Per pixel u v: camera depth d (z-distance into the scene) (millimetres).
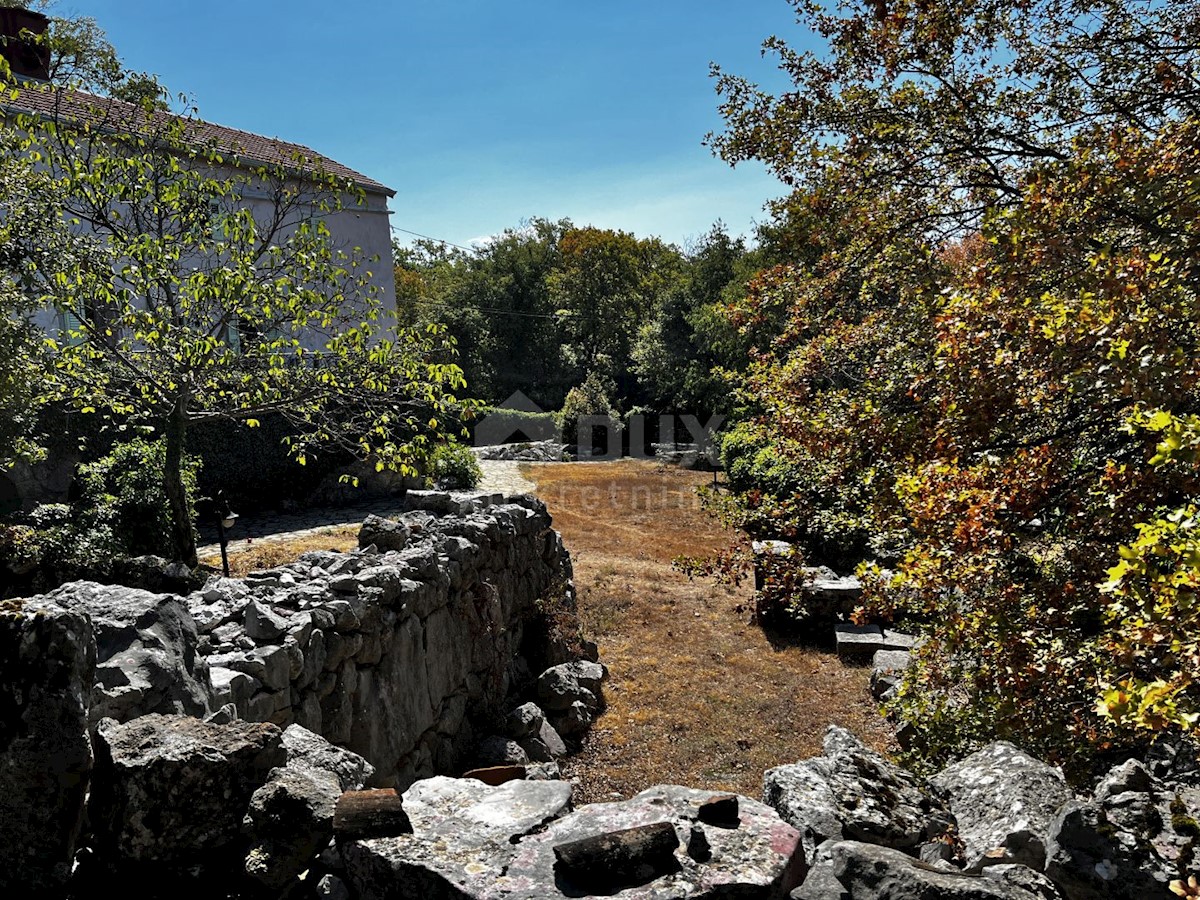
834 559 13008
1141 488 4938
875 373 7801
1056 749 5168
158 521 11828
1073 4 8844
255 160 17359
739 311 11734
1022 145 9156
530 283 52625
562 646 10766
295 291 9992
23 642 2584
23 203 9398
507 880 2193
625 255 56375
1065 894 2783
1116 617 4664
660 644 11930
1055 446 5734
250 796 2699
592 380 40812
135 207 9922
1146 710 3141
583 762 8484
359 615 6199
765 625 12672
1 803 2525
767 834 2432
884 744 8758
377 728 6363
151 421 16625
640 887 2152
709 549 18047
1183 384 4258
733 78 10234
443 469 21859
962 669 6219
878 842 3695
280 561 13625
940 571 5496
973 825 3705
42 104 14602
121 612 4129
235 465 18297
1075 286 5543
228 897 2561
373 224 22094
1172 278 5191
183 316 9867
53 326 14219
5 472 14070
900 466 6582
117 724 2941
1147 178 6113
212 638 5230
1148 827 3062
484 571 9492
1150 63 8539
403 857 2291
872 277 10445
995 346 5574
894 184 9961
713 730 9172
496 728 8586
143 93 10836
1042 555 6023
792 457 8398
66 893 2564
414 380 10578
